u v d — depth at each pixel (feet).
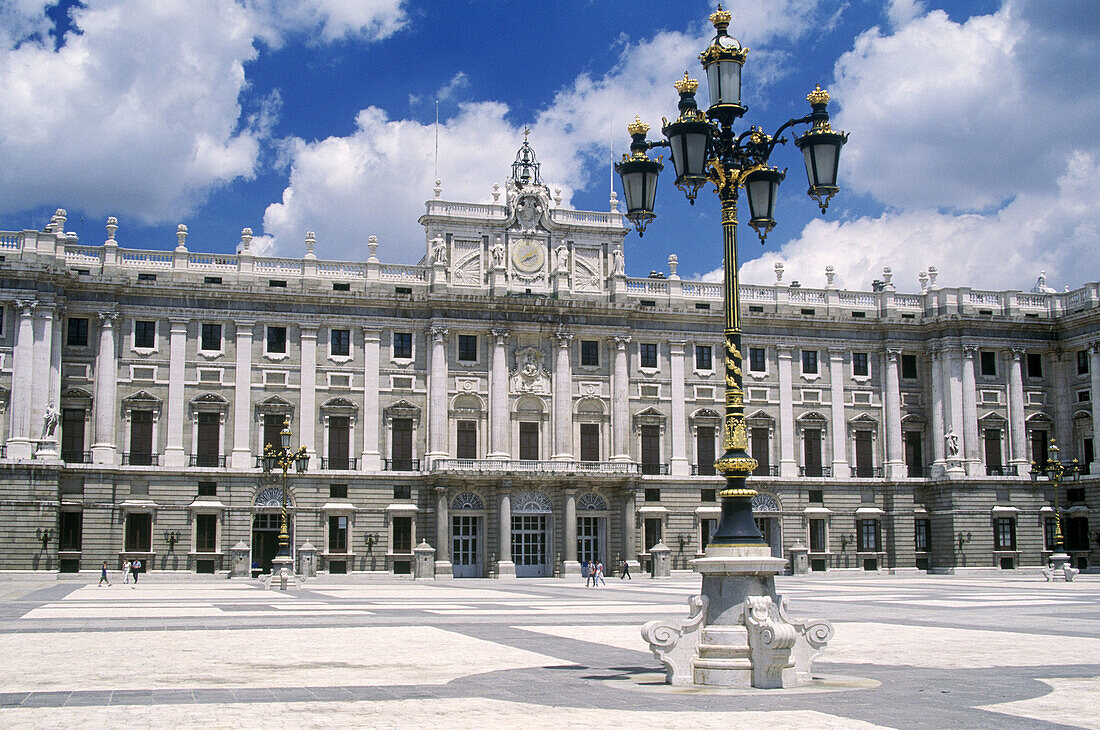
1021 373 321.52
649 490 298.56
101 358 265.54
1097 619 127.65
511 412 292.81
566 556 285.64
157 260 274.57
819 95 75.10
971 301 320.50
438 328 288.10
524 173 306.96
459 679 70.28
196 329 274.98
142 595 182.19
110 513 261.44
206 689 65.16
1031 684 68.69
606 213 306.35
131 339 270.26
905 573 309.63
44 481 252.01
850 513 311.06
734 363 71.72
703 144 71.87
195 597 175.83
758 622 65.82
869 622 122.42
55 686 65.98
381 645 92.73
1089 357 314.76
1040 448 321.52
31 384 255.70
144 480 265.95
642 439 301.84
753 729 51.49
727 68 74.13
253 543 273.13
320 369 282.15
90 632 104.22
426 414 287.69
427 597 181.27
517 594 194.39
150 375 270.46
